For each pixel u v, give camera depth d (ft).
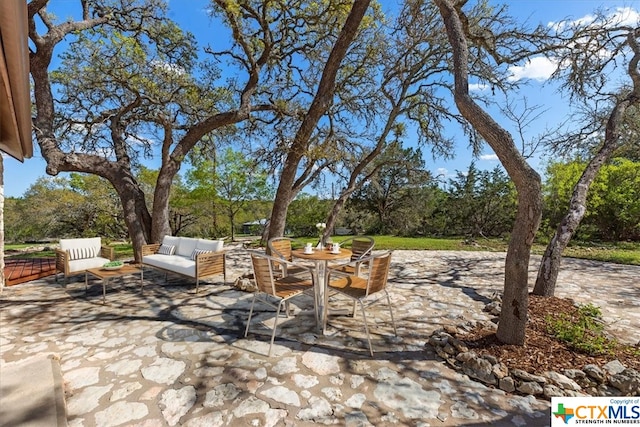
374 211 68.23
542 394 6.89
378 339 9.95
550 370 7.55
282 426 5.98
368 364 8.37
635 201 33.76
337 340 9.86
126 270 14.83
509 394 7.04
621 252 30.25
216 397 6.88
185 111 22.26
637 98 15.53
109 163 22.07
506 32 16.34
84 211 40.91
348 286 10.27
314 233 59.67
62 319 11.73
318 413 6.36
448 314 12.36
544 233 37.68
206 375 7.77
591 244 35.94
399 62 23.29
